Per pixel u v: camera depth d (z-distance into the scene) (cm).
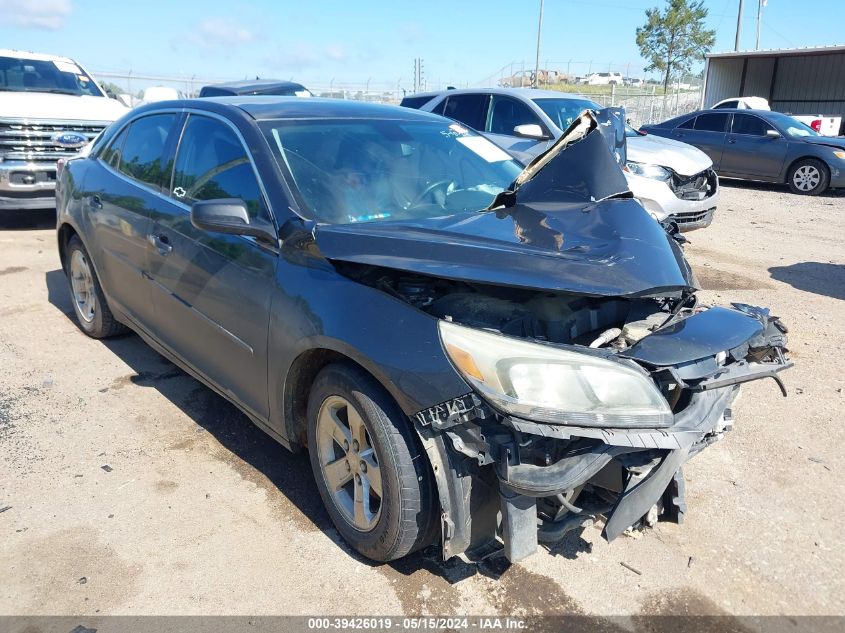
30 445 357
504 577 272
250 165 321
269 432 317
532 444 223
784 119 1414
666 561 284
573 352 224
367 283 262
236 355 318
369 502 268
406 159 350
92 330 494
